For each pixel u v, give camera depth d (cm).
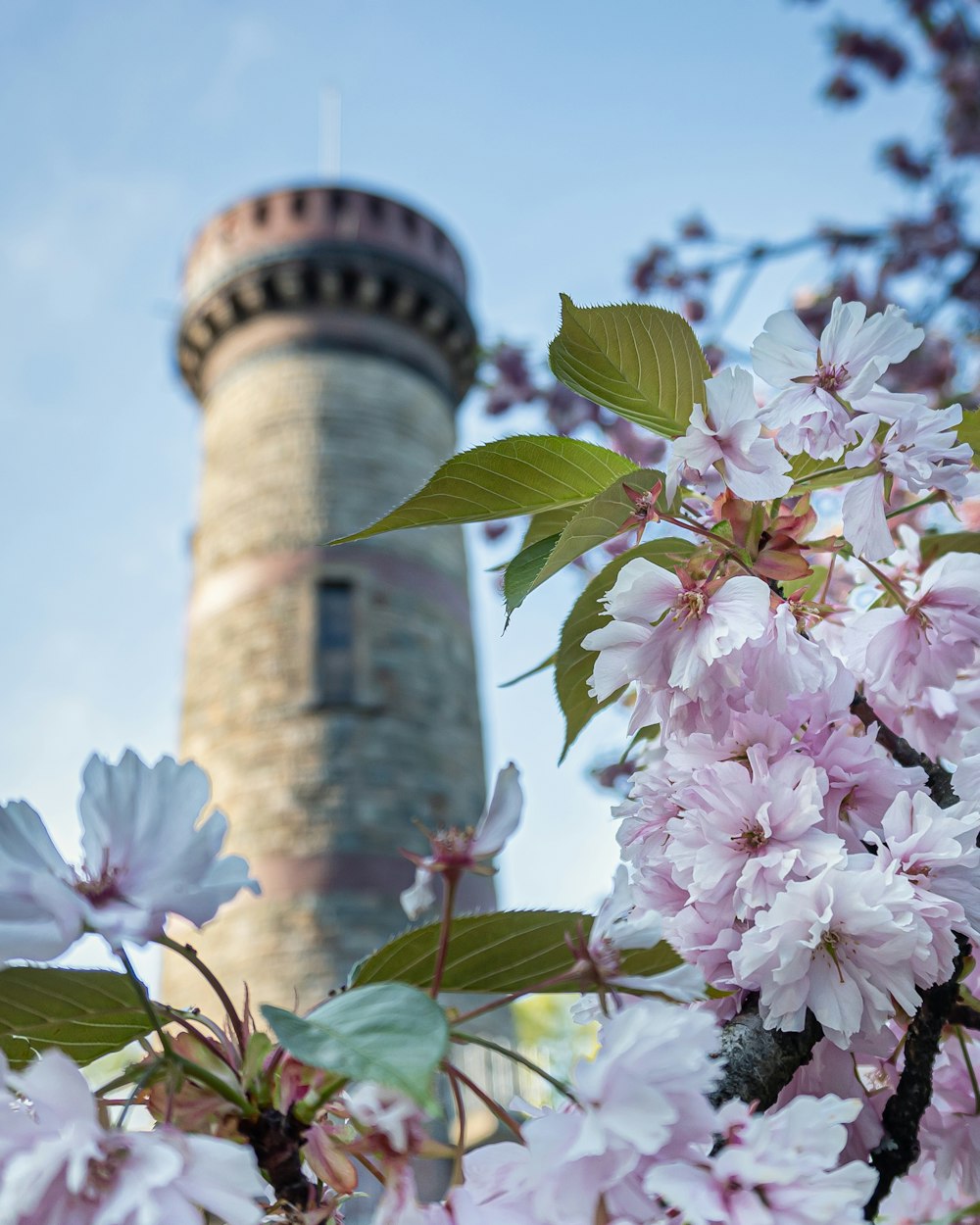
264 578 1792
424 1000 78
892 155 785
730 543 131
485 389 684
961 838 123
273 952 1471
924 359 550
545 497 149
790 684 125
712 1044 84
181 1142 74
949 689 152
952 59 766
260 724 1666
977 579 147
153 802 83
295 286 2030
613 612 128
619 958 96
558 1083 85
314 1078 91
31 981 95
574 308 138
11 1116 73
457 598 1920
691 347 142
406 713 1706
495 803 95
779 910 114
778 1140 83
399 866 1575
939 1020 124
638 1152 81
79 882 80
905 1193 146
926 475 127
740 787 122
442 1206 84
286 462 1903
